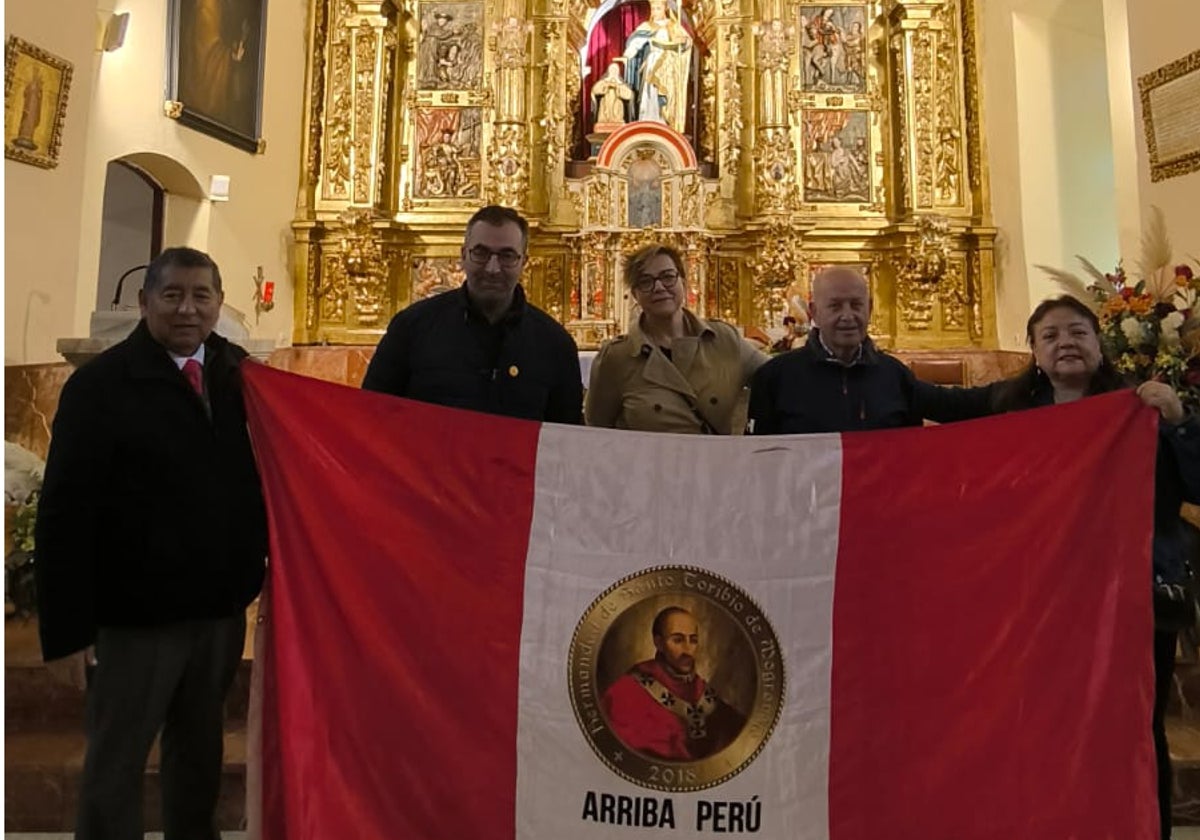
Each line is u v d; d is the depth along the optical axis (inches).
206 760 89.1
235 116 308.7
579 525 78.5
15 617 146.2
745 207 360.2
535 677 75.4
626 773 74.2
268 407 79.4
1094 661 74.0
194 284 84.7
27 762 116.6
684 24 376.2
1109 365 93.2
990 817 72.2
